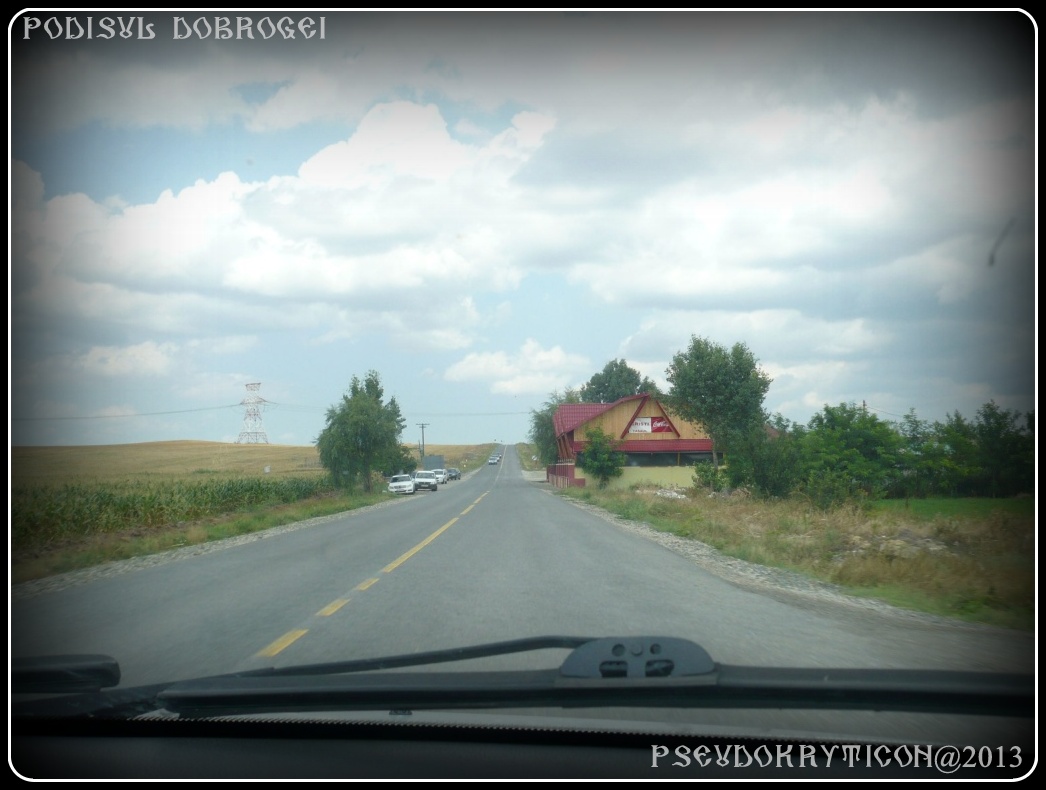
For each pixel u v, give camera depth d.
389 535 20.72
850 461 39.53
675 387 52.38
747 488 32.28
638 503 31.47
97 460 100.69
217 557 16.42
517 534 20.31
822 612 9.20
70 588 12.18
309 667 4.98
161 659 7.12
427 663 5.04
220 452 118.62
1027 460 34.03
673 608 9.30
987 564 12.12
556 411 67.00
